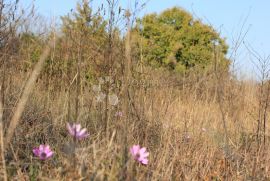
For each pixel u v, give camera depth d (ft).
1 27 13.56
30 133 12.85
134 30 14.87
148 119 15.08
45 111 15.84
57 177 8.81
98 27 13.61
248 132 17.07
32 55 19.65
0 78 13.73
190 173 12.39
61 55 16.97
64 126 14.35
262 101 17.21
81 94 14.58
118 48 12.59
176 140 14.06
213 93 22.57
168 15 61.62
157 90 18.26
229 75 18.01
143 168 10.41
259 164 13.39
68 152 8.06
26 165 10.57
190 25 62.28
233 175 13.15
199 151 14.48
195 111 19.17
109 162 9.21
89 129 13.46
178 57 58.85
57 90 18.01
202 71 34.01
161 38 58.44
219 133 17.24
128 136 10.53
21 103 8.30
